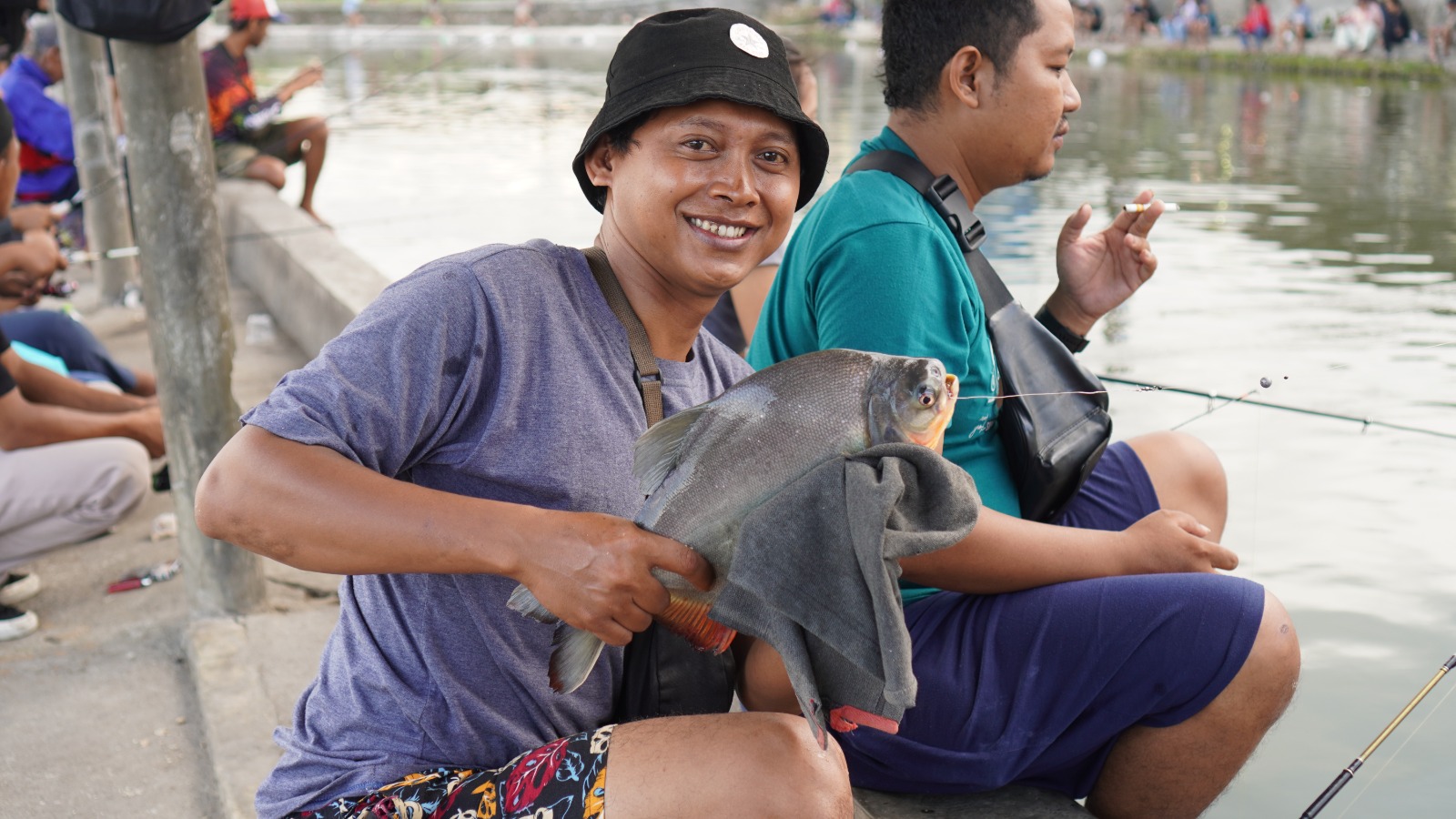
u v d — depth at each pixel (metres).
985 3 2.65
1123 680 2.37
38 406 3.89
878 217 2.50
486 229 10.56
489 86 23.73
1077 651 2.37
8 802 2.88
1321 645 3.51
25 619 3.72
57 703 3.33
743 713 1.89
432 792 1.88
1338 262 8.45
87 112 7.60
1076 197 11.02
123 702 3.34
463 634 1.92
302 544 1.74
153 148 3.58
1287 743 3.05
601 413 1.94
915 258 2.45
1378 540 4.11
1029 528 2.42
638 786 1.80
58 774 3.00
